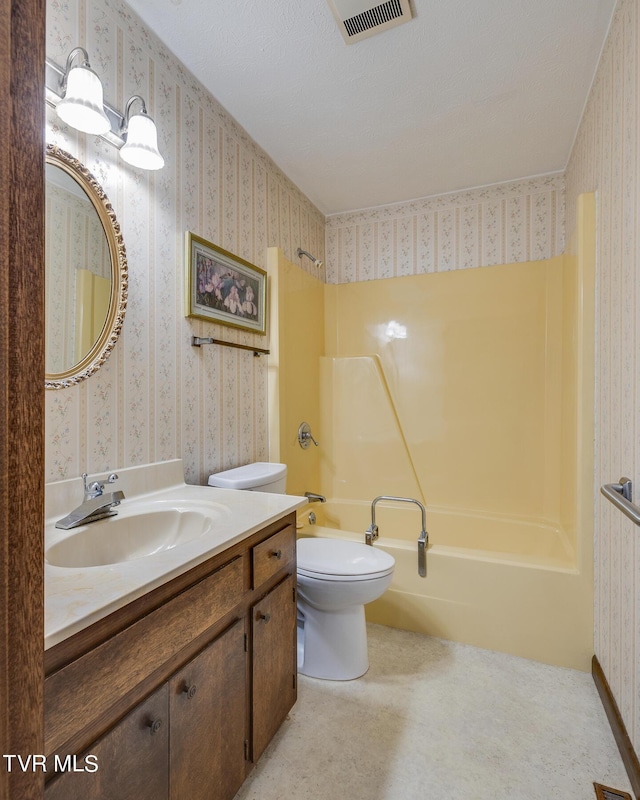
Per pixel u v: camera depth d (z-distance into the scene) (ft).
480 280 8.96
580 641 5.63
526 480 8.54
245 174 6.87
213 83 5.77
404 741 4.35
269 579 4.02
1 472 1.13
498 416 8.79
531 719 4.69
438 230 9.37
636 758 3.82
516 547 8.24
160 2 4.52
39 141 1.23
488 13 4.72
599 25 4.90
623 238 4.46
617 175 4.69
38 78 1.22
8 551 1.16
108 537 3.69
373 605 6.70
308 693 5.09
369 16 4.73
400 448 9.25
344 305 10.10
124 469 4.41
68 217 3.84
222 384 6.18
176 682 2.73
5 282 1.14
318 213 10.00
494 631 6.02
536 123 6.75
